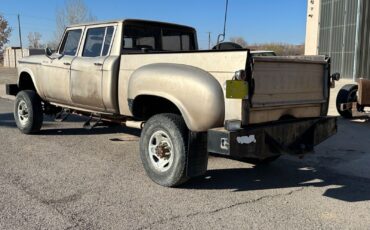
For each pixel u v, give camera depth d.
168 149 5.29
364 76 22.05
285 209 4.71
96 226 4.16
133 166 6.30
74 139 8.21
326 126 5.91
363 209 4.77
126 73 6.18
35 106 8.36
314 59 5.86
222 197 5.07
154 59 5.71
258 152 4.93
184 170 5.11
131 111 5.86
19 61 8.80
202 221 4.33
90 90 6.77
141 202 4.83
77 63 7.05
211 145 4.79
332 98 14.68
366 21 21.77
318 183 5.72
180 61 5.33
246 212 4.60
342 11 23.64
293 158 7.06
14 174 5.80
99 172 5.98
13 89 8.95
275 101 5.11
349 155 7.28
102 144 7.79
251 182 5.70
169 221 4.32
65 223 4.22
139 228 4.14
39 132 8.79
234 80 4.59
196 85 4.92
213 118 4.83
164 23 7.20
